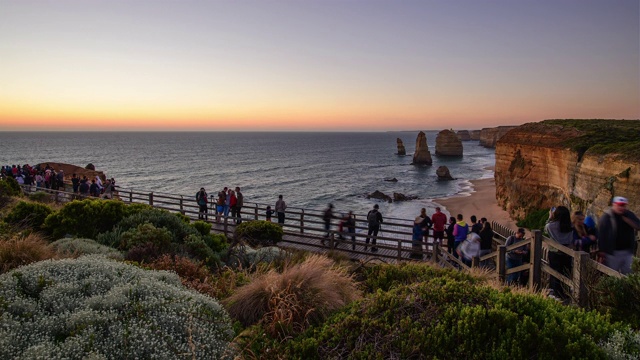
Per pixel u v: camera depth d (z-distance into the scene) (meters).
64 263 5.49
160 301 4.63
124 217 12.12
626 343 3.57
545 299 4.35
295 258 10.05
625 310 4.80
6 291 4.38
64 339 3.84
